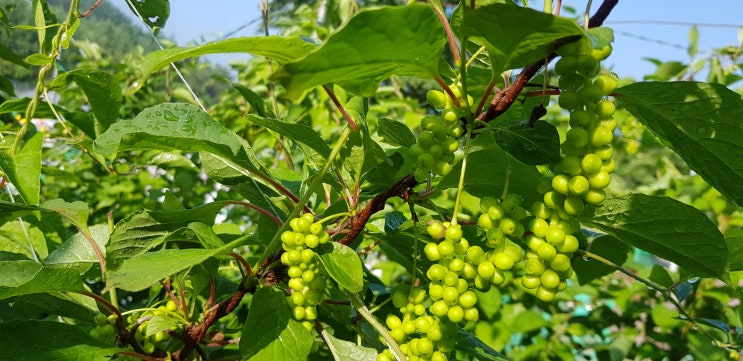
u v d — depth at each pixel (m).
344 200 0.27
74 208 0.27
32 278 0.21
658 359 0.51
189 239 0.26
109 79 0.35
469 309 0.20
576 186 0.18
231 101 0.94
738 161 0.21
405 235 0.26
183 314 0.25
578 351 0.54
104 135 0.23
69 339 0.23
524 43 0.17
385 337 0.22
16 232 0.34
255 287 0.24
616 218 0.23
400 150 0.28
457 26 0.22
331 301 0.27
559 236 0.19
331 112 0.76
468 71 0.26
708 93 0.20
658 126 0.22
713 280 0.50
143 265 0.18
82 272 0.28
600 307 0.54
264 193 0.29
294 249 0.22
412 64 0.17
